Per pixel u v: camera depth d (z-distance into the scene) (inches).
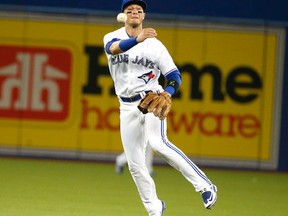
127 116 1024.2
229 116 2078.0
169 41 2081.7
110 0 2117.4
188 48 2076.8
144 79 1018.7
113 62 1027.3
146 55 1009.5
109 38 1024.9
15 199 1390.3
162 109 974.4
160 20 2079.2
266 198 1569.9
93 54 2078.0
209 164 2085.4
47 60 2078.0
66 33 2076.8
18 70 2079.2
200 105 2076.8
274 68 2078.0
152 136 1015.0
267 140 2087.8
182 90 2075.5
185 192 1600.6
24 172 1813.5
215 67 2076.8
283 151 2091.5
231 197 1555.1
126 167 2025.1
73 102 2084.2
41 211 1268.5
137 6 1011.3
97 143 2091.5
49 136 2096.5
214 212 1342.3
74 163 2058.3
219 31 2075.5
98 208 1328.7
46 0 2132.1
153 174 1852.9
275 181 1892.2
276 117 2084.2
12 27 2075.5
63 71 2079.2
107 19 2075.5
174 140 2078.0
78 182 1680.6
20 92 2082.9
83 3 2129.7
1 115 2090.3
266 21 2069.4
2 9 2073.1
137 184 1042.7
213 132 2078.0
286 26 2070.6
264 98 2080.5
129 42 962.7
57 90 2081.7
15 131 2095.2
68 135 2094.0
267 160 2090.3
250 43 2076.8
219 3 2134.6
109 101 2080.5
